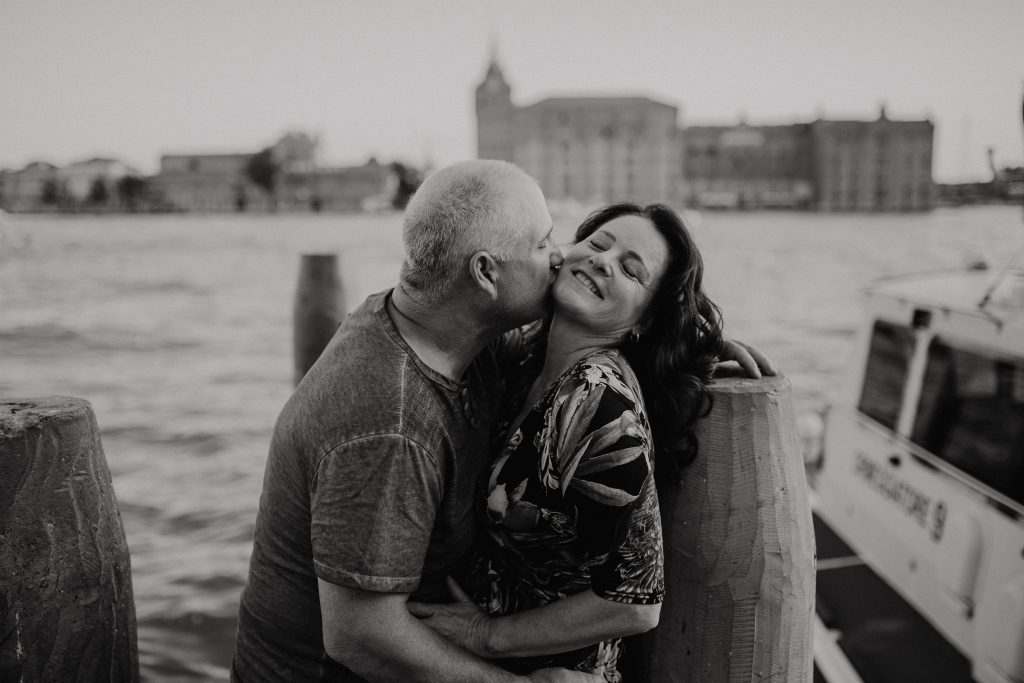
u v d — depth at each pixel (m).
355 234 76.62
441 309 1.88
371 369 1.87
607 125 141.38
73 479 2.09
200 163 155.75
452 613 1.99
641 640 2.26
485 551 2.06
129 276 34.56
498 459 1.98
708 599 2.12
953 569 3.84
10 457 1.98
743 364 2.22
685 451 2.11
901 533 4.34
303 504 1.95
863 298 5.09
